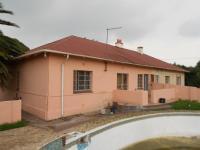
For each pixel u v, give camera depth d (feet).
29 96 52.70
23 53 55.21
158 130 50.42
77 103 51.57
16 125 40.16
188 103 66.80
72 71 50.42
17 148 29.50
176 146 45.68
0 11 51.62
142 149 43.06
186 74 119.44
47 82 45.83
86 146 33.65
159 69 87.56
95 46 72.64
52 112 46.09
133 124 46.42
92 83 55.83
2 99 64.13
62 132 36.78
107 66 60.59
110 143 39.73
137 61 74.84
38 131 37.37
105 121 44.21
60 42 58.34
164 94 71.82
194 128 53.11
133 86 71.31
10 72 60.03
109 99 61.41
